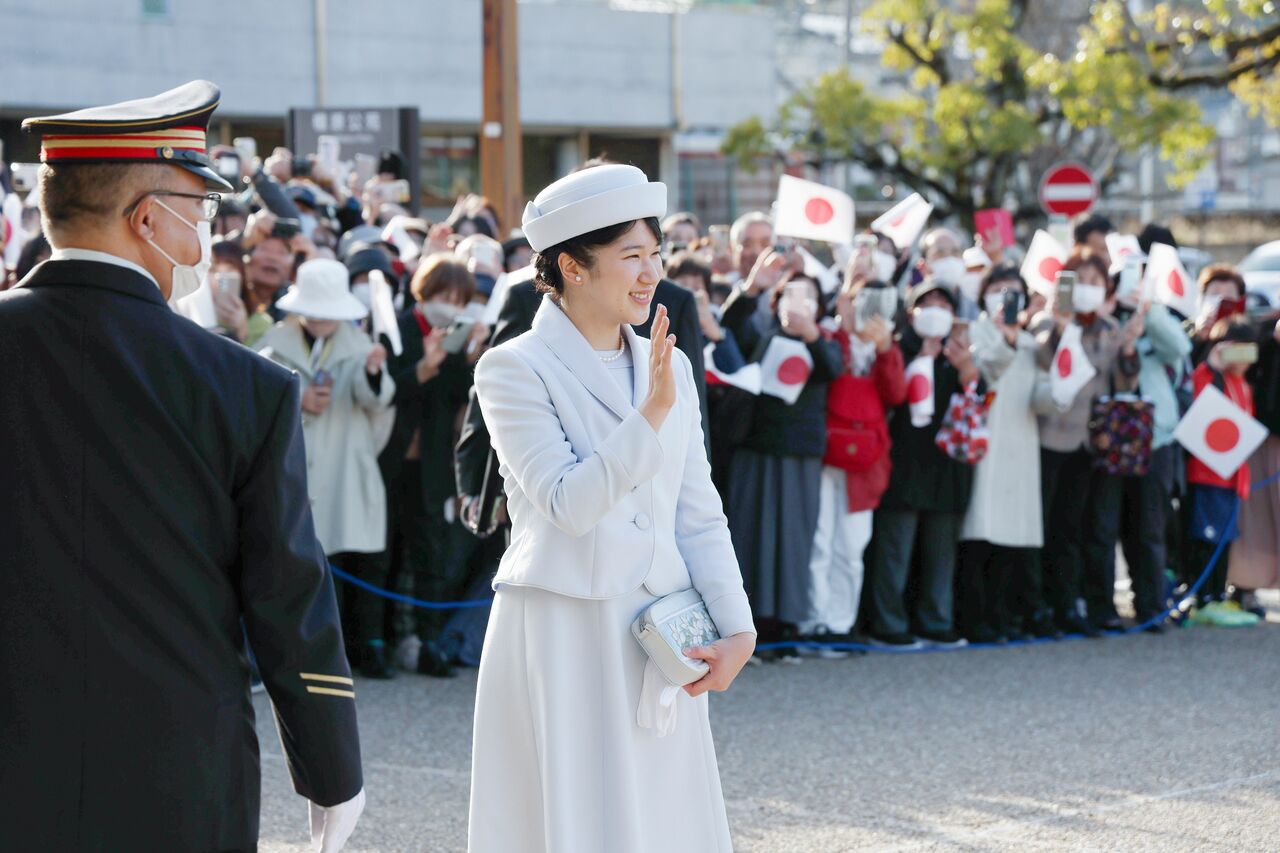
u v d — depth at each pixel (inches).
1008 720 353.7
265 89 1477.6
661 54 1710.1
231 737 137.6
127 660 132.6
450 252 424.8
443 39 1555.1
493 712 170.1
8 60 1343.5
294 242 427.2
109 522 133.1
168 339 136.8
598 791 165.2
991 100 1215.6
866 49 1819.6
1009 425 428.8
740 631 170.9
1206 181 1542.8
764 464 409.1
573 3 1664.6
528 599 167.6
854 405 411.2
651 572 168.1
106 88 1395.2
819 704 369.1
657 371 159.3
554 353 170.1
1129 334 435.8
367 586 393.7
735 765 317.7
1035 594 443.8
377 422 387.5
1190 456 477.1
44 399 133.4
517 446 165.5
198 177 141.9
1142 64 1023.0
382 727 346.9
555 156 1729.8
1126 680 394.6
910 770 313.7
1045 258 451.5
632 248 166.9
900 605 434.3
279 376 140.9
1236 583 478.3
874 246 428.8
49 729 131.1
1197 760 320.5
